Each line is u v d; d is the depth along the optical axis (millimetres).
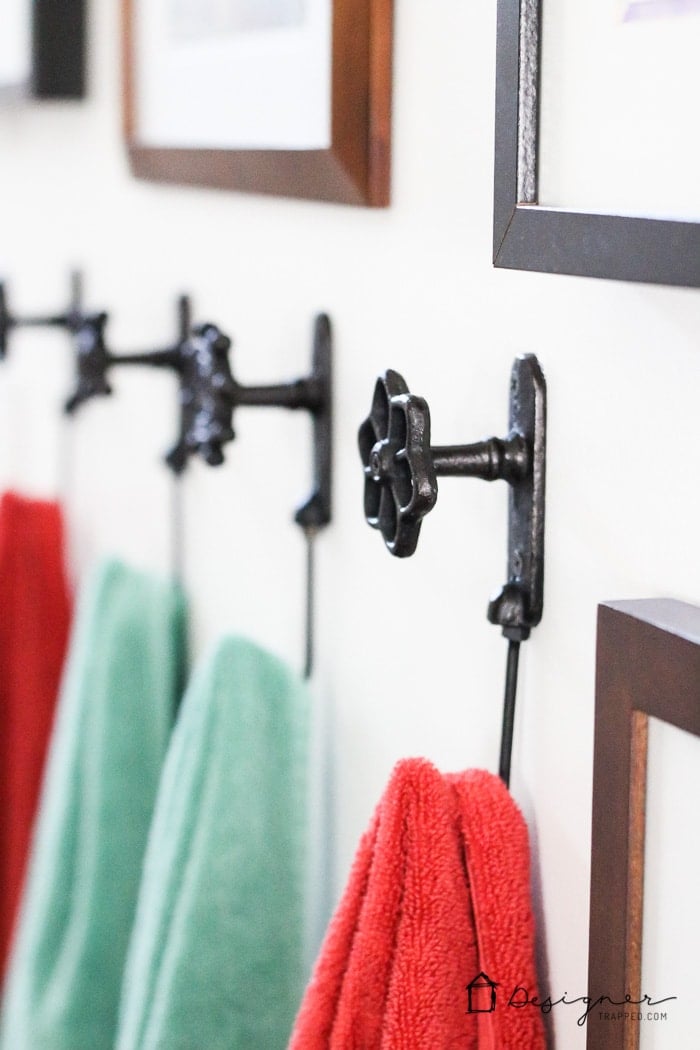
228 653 583
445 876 441
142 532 811
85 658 716
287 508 645
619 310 410
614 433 416
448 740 526
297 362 617
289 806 591
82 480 897
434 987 439
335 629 609
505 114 403
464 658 513
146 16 718
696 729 354
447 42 490
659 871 387
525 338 458
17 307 987
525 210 394
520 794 481
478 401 487
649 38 358
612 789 395
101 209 830
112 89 796
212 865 579
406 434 418
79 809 719
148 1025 589
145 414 792
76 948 710
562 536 447
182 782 595
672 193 352
